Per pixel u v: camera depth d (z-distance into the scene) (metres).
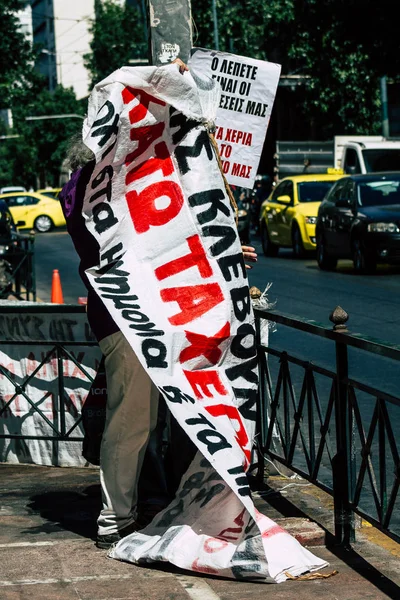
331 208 20.41
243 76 5.98
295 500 5.50
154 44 6.47
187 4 6.48
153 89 4.65
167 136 4.77
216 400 4.58
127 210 4.78
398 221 18.66
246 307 4.86
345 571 4.41
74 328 6.64
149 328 4.59
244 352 4.82
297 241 23.64
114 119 4.61
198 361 4.66
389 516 4.25
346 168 28.55
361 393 5.03
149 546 4.52
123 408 4.73
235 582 4.29
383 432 4.24
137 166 4.76
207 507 4.54
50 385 6.70
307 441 5.12
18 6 34.75
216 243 4.84
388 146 27.83
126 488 4.75
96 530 5.09
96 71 58.69
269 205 25.67
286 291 16.64
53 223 43.69
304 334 12.19
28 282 16.00
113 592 4.14
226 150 6.01
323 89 44.25
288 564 4.29
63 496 5.83
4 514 5.45
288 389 5.32
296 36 43.06
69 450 6.71
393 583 4.23
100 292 4.66
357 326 12.47
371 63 27.23
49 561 4.56
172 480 5.31
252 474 5.94
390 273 19.20
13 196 44.19
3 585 4.23
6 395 6.84
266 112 6.00
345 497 4.72
